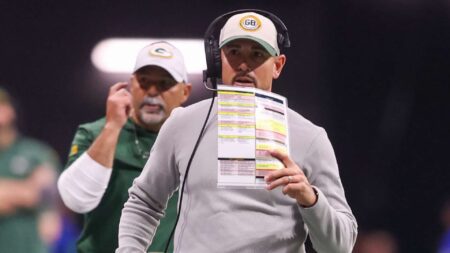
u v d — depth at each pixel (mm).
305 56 35938
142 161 17656
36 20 34844
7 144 22234
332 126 37188
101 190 17312
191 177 12070
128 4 34938
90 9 34969
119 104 17750
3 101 22312
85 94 34875
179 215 12258
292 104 36000
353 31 37656
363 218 37375
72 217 29234
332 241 11836
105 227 17438
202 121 12336
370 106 37812
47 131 34594
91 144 18188
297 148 12125
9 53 34656
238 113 11734
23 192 21859
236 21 12477
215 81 12898
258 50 12414
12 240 21703
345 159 37656
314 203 11484
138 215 12789
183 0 34938
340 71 37531
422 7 38125
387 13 37969
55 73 34812
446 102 38406
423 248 37188
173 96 18000
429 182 37969
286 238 11930
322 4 36469
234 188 11875
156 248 16656
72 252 28953
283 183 11289
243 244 11711
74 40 34906
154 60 17906
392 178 37875
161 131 12656
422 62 38281
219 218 11805
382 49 37938
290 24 35844
